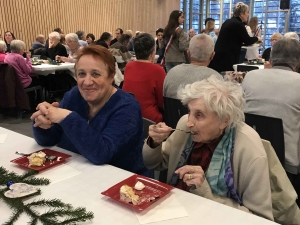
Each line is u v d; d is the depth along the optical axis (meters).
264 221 0.94
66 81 5.36
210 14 13.72
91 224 0.93
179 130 1.39
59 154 1.44
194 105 1.19
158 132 1.28
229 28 4.27
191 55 2.41
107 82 1.48
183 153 1.37
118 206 1.03
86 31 9.33
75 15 8.92
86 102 1.58
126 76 2.75
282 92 1.87
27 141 1.66
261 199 1.15
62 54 5.87
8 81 4.15
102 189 1.14
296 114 1.85
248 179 1.18
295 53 1.95
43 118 1.39
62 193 1.11
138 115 1.51
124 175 1.25
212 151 1.28
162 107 2.74
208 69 2.28
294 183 1.90
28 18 7.84
